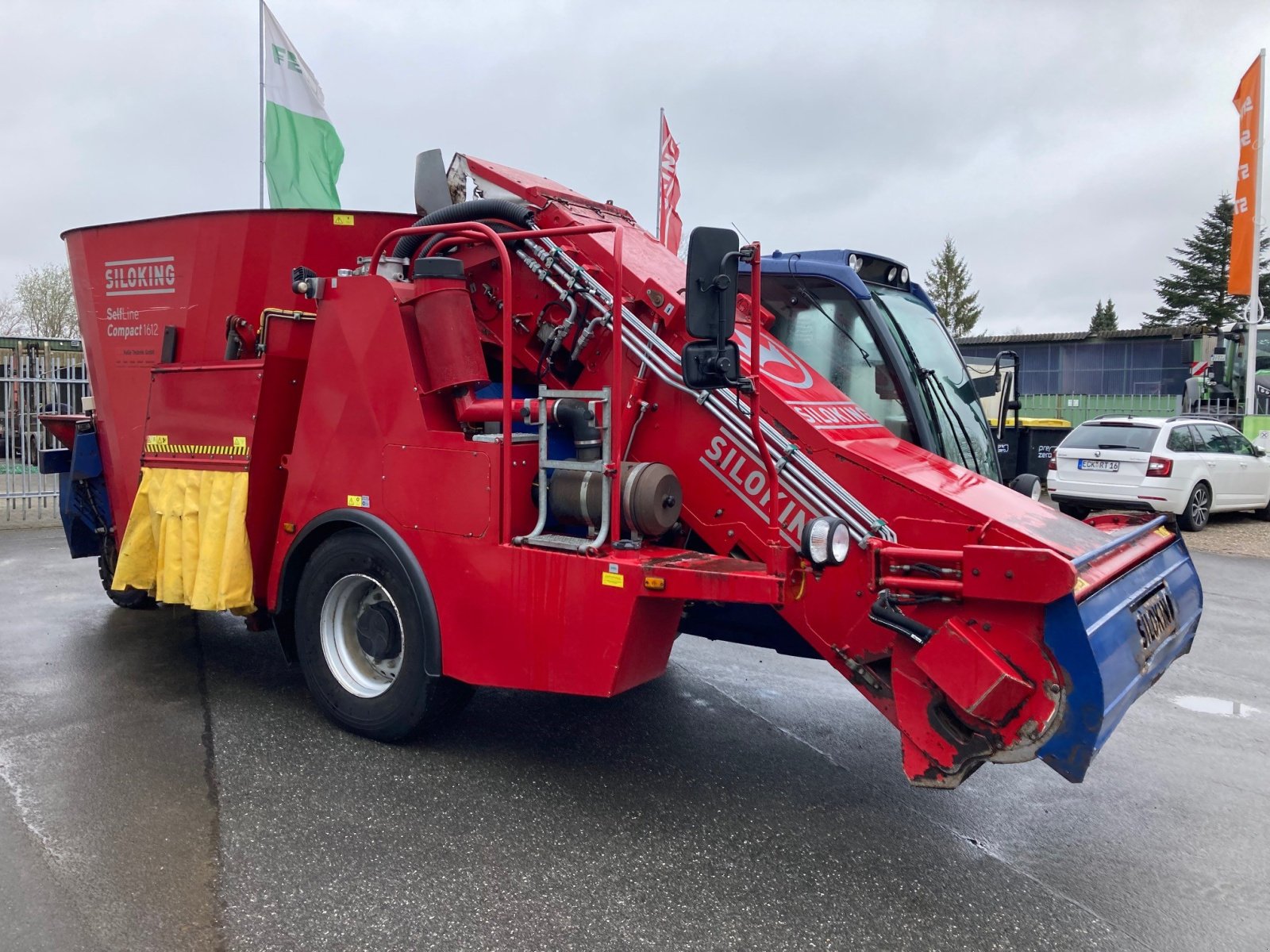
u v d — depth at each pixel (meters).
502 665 4.11
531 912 3.18
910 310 5.56
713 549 4.23
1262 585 9.80
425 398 4.32
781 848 3.72
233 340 5.57
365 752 4.52
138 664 5.80
